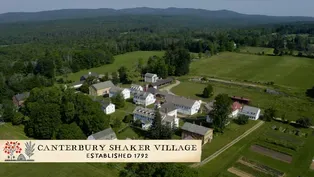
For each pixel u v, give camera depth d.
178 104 92.56
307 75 147.12
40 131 70.50
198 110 94.62
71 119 75.00
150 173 51.22
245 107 88.81
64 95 81.94
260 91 118.44
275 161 63.50
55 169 57.28
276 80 138.12
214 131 76.88
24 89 114.62
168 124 74.62
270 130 79.44
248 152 66.88
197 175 52.84
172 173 49.72
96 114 71.50
